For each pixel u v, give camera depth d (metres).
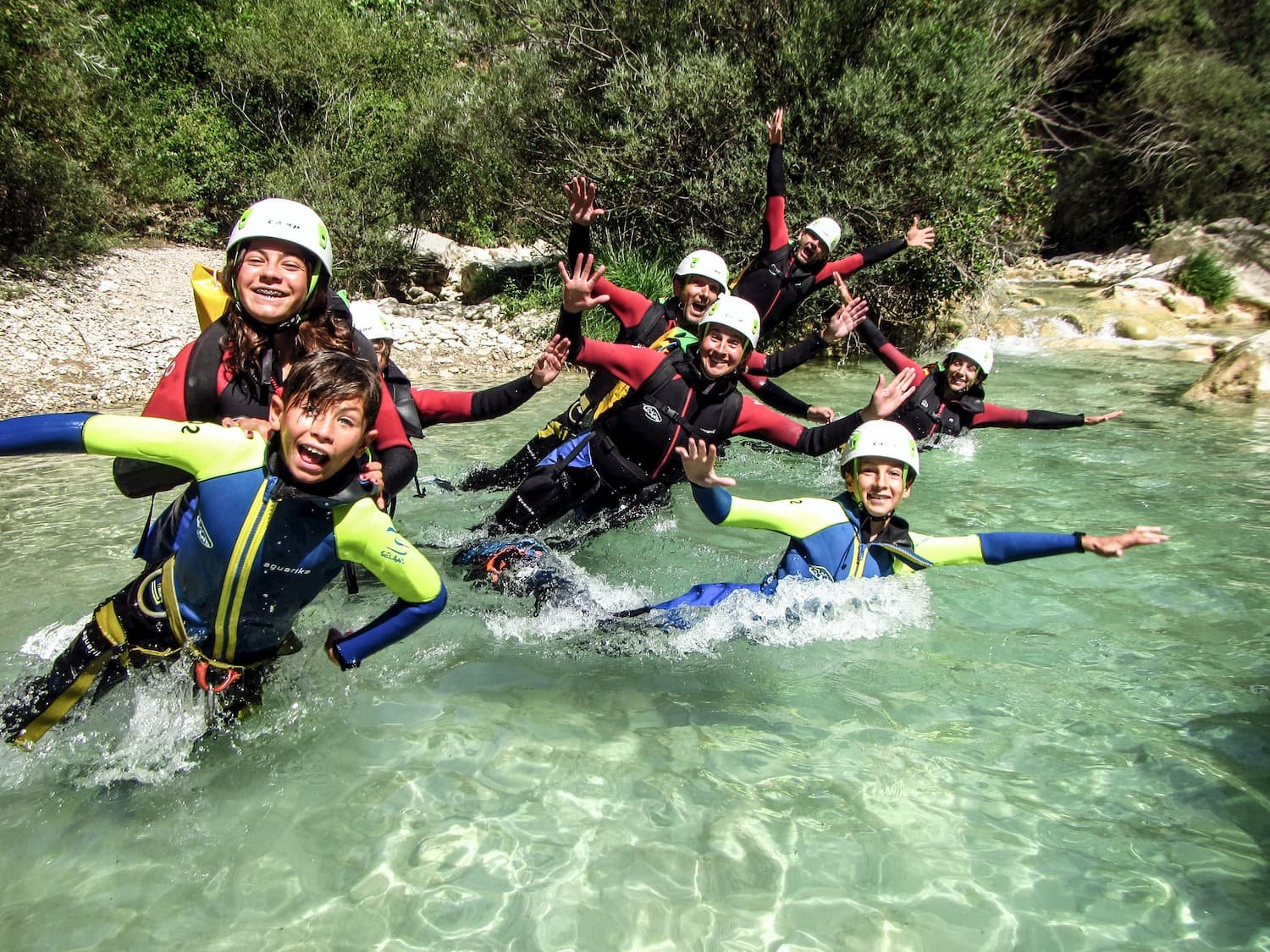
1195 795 2.98
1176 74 20.89
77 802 2.90
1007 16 16.05
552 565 4.59
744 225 11.97
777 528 4.10
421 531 5.45
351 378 2.87
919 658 3.88
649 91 12.41
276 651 3.29
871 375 10.64
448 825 2.82
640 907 2.51
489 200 16.14
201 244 16.67
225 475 2.95
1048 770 3.12
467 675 3.73
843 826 2.84
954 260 12.34
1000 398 9.36
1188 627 4.14
